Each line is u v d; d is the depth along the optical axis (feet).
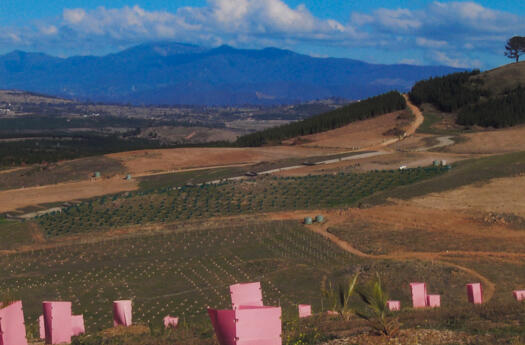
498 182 311.06
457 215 268.41
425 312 75.66
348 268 198.18
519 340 55.11
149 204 328.90
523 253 208.33
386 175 361.51
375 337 55.62
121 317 74.49
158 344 63.82
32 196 385.70
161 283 201.46
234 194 338.75
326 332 62.18
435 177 345.31
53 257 246.47
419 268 185.26
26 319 156.97
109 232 283.18
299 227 273.75
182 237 266.77
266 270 211.61
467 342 55.26
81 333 67.15
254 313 38.96
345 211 293.02
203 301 176.45
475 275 180.45
